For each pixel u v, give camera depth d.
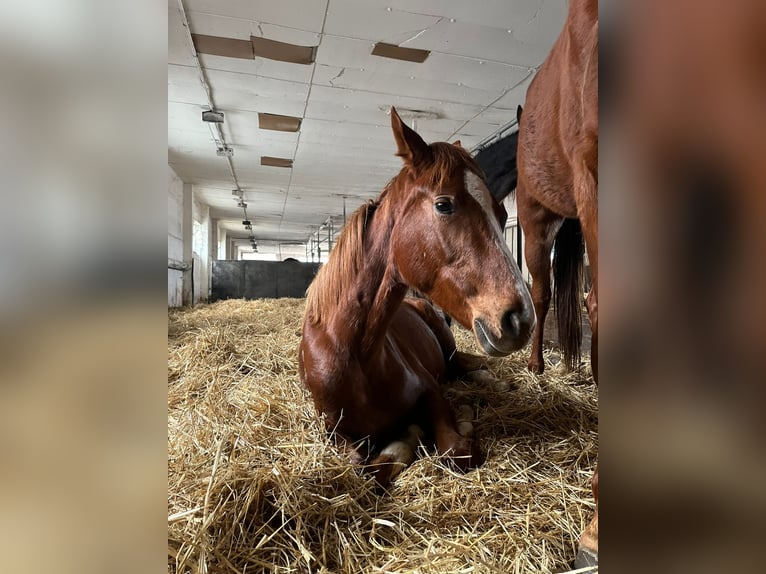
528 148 1.44
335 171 6.35
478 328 0.95
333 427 1.20
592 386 1.92
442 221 0.99
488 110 4.03
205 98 3.88
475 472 1.09
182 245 7.27
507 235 5.43
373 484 1.01
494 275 0.94
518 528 0.88
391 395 1.26
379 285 1.17
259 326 3.88
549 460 1.19
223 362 2.29
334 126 4.52
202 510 0.81
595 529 0.74
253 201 8.89
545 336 3.02
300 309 5.85
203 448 1.08
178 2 2.55
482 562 0.76
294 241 16.81
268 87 3.64
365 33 2.84
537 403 1.66
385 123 4.41
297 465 0.99
